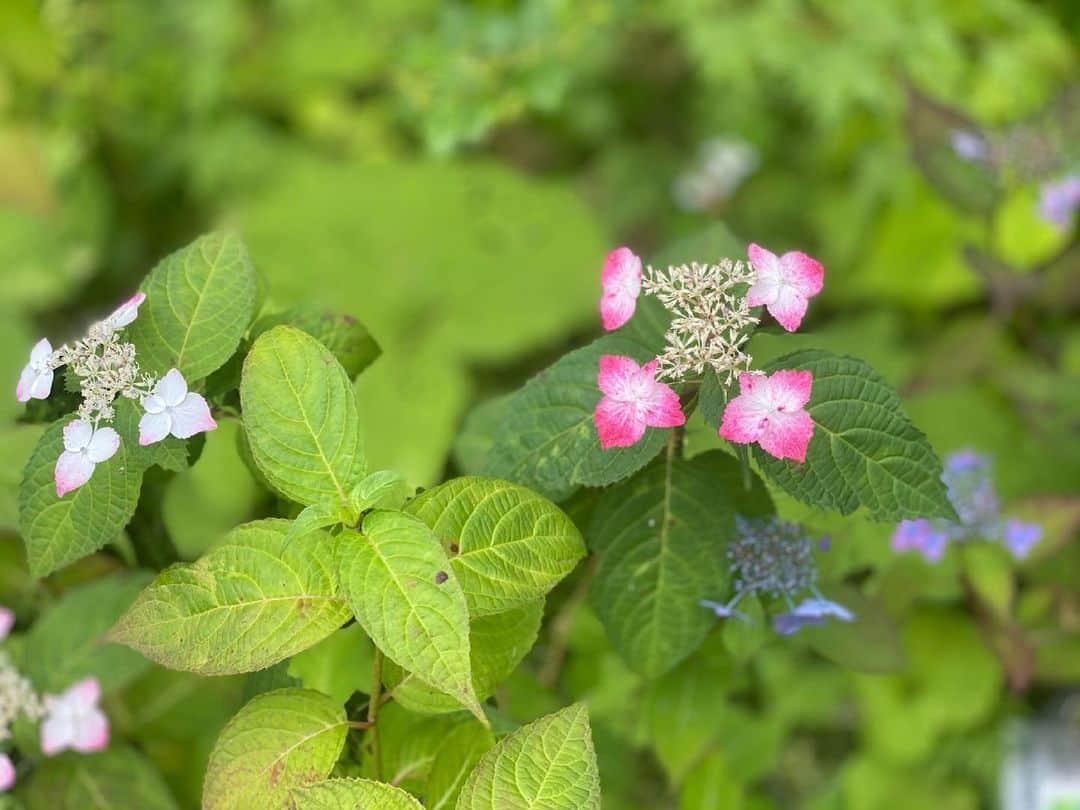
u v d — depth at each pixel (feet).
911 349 2.95
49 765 1.59
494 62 2.70
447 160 3.41
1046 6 3.19
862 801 2.27
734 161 3.51
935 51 2.95
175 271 1.39
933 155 2.37
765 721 2.02
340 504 1.31
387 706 1.47
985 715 2.19
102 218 3.30
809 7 3.09
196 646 1.28
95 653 1.59
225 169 3.37
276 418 1.32
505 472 1.40
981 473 1.90
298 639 1.29
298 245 3.25
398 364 3.00
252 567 1.30
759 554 1.51
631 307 1.37
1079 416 2.44
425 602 1.23
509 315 3.19
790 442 1.30
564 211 3.41
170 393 1.31
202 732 1.70
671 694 1.67
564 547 1.34
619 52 3.52
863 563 1.69
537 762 1.24
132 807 1.57
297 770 1.32
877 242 3.10
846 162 3.33
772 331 1.38
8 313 2.54
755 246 1.34
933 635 2.05
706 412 1.33
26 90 3.22
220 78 3.29
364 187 3.35
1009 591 1.88
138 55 3.33
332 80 3.48
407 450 2.78
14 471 1.64
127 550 1.61
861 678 2.22
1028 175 2.35
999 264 2.40
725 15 3.11
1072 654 1.98
